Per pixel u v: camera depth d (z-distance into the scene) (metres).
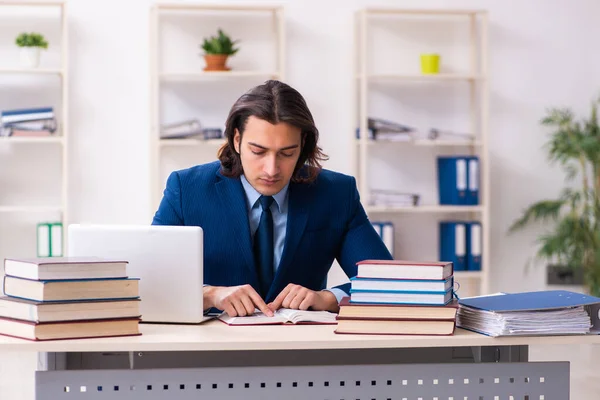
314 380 1.85
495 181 5.39
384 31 5.27
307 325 1.96
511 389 1.90
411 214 5.35
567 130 5.22
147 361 2.08
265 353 2.13
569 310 1.85
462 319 1.91
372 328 1.82
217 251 2.29
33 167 4.98
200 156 5.13
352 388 1.86
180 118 5.10
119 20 5.00
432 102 5.33
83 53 4.99
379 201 5.06
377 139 5.02
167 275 1.99
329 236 2.38
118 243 1.99
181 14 5.07
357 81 5.21
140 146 5.05
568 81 5.40
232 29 5.11
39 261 1.76
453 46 5.32
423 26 5.29
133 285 1.81
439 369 1.88
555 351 4.67
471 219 5.36
